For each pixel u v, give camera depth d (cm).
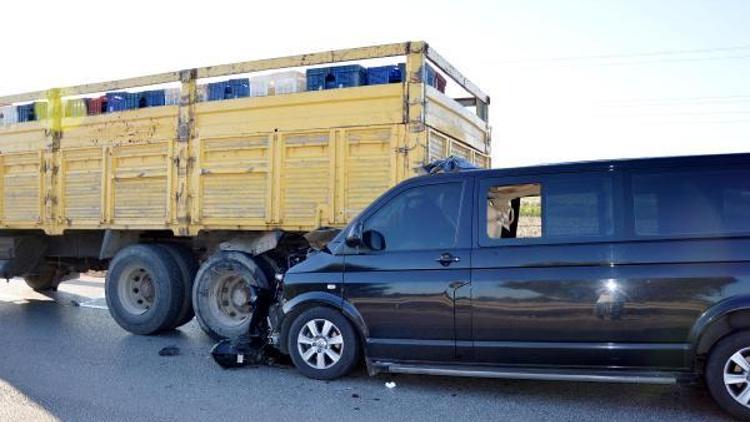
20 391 567
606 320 495
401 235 573
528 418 493
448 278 541
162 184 830
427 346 546
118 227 866
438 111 727
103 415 502
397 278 560
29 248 1013
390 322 560
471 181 558
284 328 617
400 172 675
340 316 589
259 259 765
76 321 938
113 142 873
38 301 1145
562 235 518
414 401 538
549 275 511
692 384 517
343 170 705
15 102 981
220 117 787
